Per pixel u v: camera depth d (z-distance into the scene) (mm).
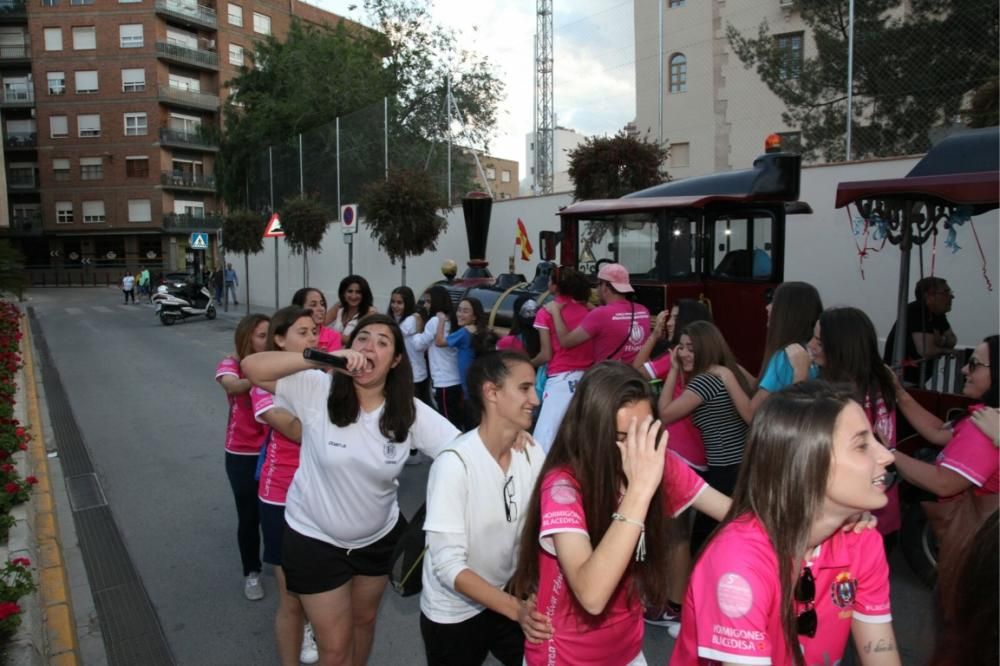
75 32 49344
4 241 21672
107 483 7195
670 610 4180
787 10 12992
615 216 7242
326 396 3029
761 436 1764
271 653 4074
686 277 6789
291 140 27094
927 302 6301
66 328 22578
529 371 2467
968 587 1527
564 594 2148
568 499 2064
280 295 27938
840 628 1827
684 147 16234
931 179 4684
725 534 1776
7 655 3465
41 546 5293
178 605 4648
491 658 3939
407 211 15938
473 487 2443
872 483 1700
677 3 16312
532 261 14633
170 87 50000
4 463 6086
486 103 34750
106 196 50281
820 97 11336
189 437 8953
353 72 33125
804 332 3986
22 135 50906
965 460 3051
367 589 3191
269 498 3666
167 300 22656
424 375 7309
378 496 3010
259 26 54594
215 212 51531
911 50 10078
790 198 6844
